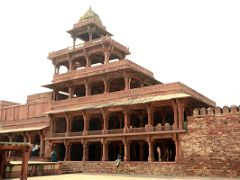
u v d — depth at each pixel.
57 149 54.38
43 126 57.47
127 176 35.97
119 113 49.88
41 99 61.94
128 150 43.22
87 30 58.31
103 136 45.44
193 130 37.03
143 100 42.25
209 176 34.59
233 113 34.34
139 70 50.53
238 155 33.16
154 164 38.81
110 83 54.91
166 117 50.81
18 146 25.41
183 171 36.56
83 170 45.59
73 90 56.41
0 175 30.17
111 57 58.69
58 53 59.66
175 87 41.72
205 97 48.78
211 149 35.19
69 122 51.47
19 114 65.25
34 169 35.88
